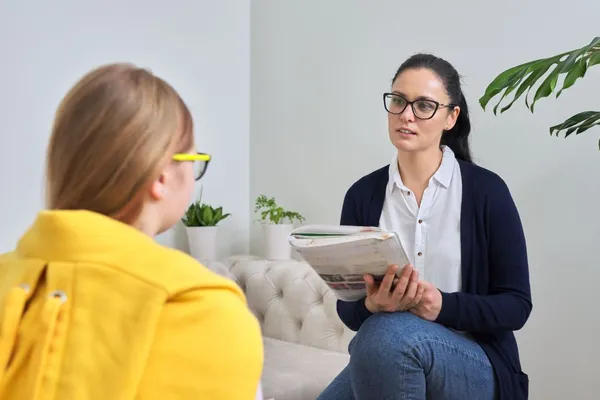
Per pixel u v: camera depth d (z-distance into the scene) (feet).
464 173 5.07
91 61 8.79
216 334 2.28
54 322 2.29
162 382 2.22
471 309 4.51
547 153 7.11
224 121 10.52
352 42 9.16
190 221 9.70
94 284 2.32
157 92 2.52
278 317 8.41
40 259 2.46
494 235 4.85
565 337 6.99
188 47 9.98
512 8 7.41
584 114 5.57
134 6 9.27
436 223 5.06
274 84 10.36
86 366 2.23
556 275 7.06
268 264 8.91
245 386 2.31
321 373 6.85
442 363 4.23
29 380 2.24
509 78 5.11
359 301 4.90
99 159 2.39
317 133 9.69
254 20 10.73
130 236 2.41
